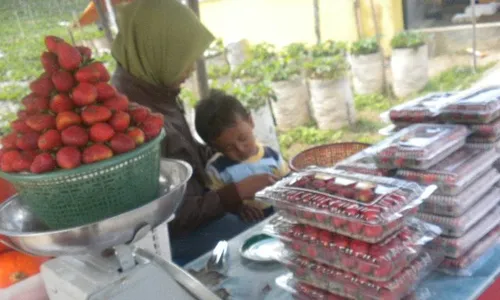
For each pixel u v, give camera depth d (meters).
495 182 1.51
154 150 1.13
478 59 5.80
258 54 6.44
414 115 1.61
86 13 4.01
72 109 1.05
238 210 2.26
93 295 1.08
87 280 1.15
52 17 4.41
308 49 6.19
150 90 2.19
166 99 2.25
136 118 1.12
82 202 1.03
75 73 1.07
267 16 6.86
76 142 1.01
